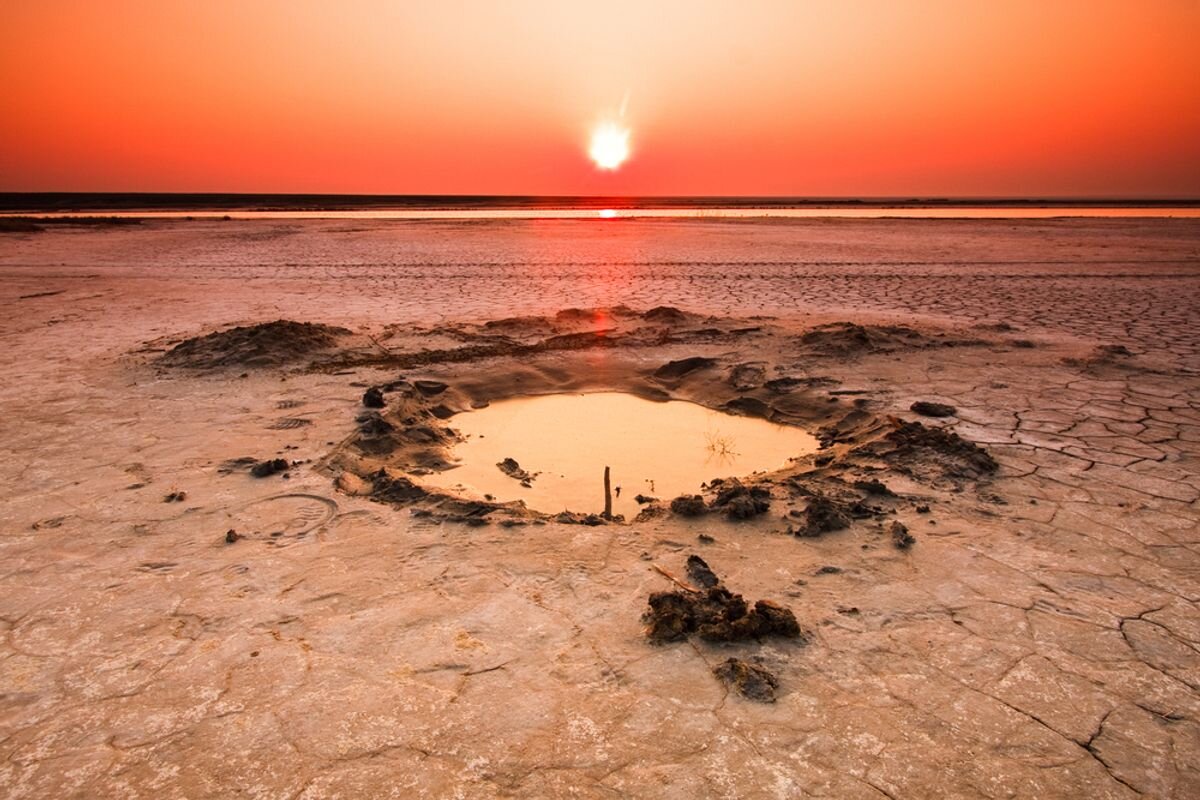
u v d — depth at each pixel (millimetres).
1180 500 4555
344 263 20484
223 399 6961
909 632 3158
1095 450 5500
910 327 10375
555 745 2490
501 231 34906
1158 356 8758
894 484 4855
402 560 3824
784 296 14156
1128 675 2877
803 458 5707
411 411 6703
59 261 20984
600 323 10836
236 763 2428
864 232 33625
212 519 4336
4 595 3494
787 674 2871
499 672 2887
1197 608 3354
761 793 2277
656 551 3920
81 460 5336
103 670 2928
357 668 2918
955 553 3875
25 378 7816
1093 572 3678
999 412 6516
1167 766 2412
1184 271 17922
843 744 2492
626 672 2883
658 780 2330
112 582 3609
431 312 12398
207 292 14961
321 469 5133
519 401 7602
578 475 5477
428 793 2285
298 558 3848
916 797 2271
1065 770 2395
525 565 3766
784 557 3842
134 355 8930
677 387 7980
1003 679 2848
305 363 8430
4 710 2703
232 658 2992
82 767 2420
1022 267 18906
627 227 38500
